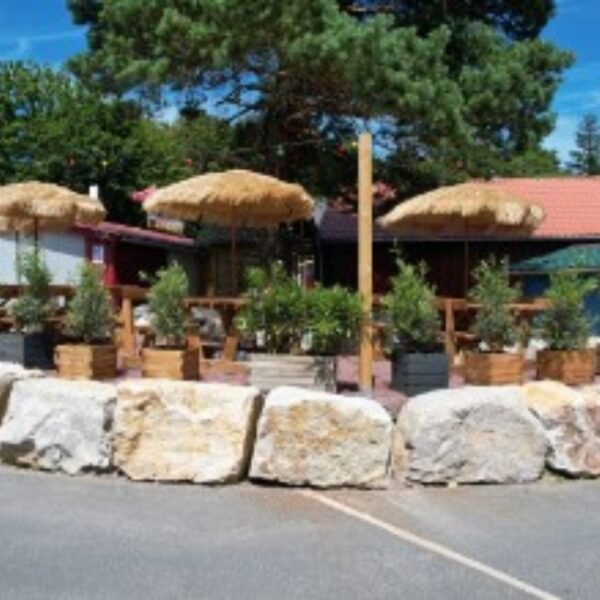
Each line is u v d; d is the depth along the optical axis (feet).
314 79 57.82
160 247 90.27
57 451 25.84
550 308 33.01
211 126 70.54
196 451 24.99
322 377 29.55
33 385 26.71
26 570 17.76
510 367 31.30
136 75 56.08
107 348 33.12
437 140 59.47
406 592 16.79
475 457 25.27
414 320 31.27
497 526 21.33
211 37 54.34
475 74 60.80
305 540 20.06
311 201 45.32
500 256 82.84
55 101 123.95
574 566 18.37
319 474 24.63
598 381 34.37
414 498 23.88
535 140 66.13
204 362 34.91
